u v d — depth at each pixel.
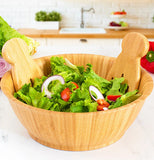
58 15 2.84
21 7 2.95
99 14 2.96
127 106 0.54
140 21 2.97
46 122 0.54
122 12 2.76
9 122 0.76
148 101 0.90
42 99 0.67
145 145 0.66
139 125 0.76
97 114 0.52
